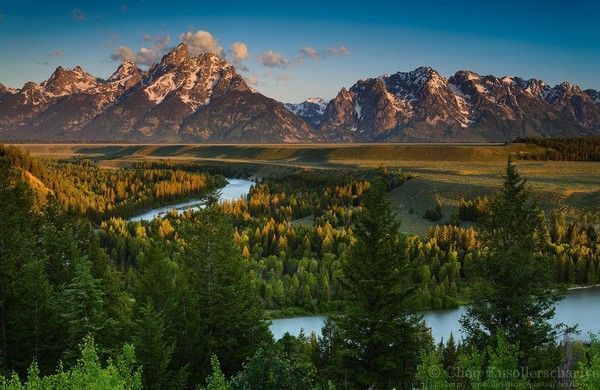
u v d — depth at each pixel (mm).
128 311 51062
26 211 68000
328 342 48219
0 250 45188
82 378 23859
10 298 41656
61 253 54719
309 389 25484
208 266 47844
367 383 33781
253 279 93125
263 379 24656
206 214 52906
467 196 170750
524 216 37094
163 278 46562
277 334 79500
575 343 37844
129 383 25891
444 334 77938
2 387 24047
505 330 32219
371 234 36375
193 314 44125
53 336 40969
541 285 34031
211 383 24844
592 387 18484
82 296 37562
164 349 37938
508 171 38375
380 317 34688
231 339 43531
